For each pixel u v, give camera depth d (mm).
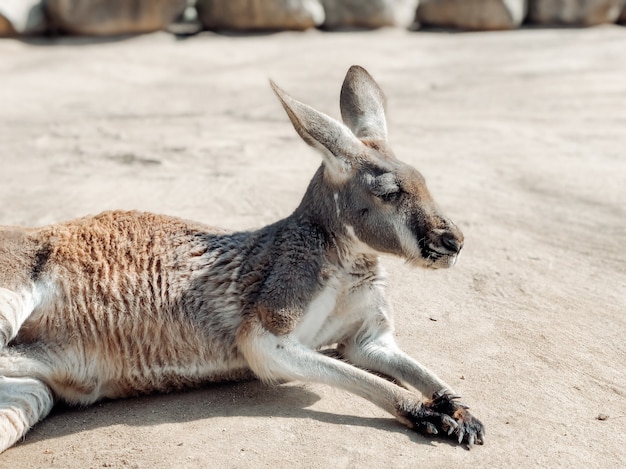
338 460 4230
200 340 5016
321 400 4926
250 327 4852
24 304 4758
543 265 6703
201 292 5043
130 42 16234
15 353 4762
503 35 16922
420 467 4172
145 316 4953
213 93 13141
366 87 5770
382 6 17484
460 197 8234
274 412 4750
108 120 11539
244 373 5172
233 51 15867
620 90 12602
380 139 5461
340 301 5090
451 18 17484
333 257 5059
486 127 10883
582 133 10492
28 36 16047
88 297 4898
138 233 5180
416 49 15961
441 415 4449
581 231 7367
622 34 16641
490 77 13758
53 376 4836
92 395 4973
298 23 17125
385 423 4621
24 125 11250
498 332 5637
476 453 4309
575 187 8453
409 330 5668
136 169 9203
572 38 16359
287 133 10789
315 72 14320
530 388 4949
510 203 8078
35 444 4527
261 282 4980
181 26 17781
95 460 4312
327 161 5031
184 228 5262
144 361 4980
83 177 8914
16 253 4910
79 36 16266
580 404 4785
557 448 4352
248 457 4266
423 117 11500
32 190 8500
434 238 4898
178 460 4266
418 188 5008
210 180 8742
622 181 8578
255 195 8234
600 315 5875
